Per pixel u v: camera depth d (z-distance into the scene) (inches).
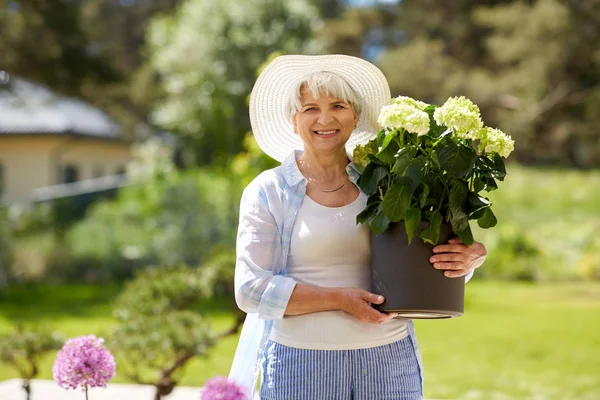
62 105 970.1
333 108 118.8
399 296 111.1
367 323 115.1
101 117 1055.0
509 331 434.9
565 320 478.6
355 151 120.1
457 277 113.2
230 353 361.4
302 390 113.7
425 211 111.3
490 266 708.0
